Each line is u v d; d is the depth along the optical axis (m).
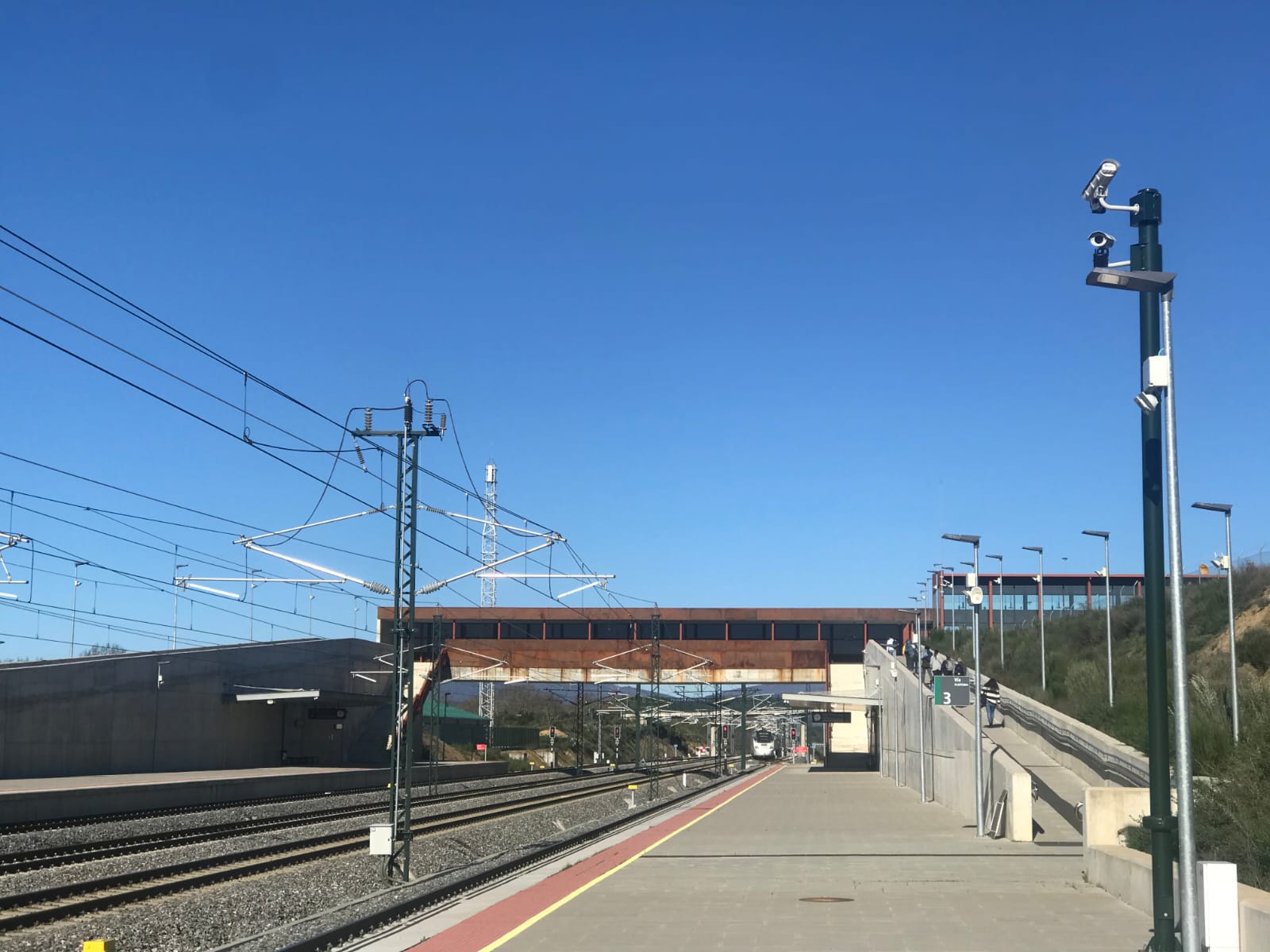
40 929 16.00
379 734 74.06
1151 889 14.04
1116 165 11.88
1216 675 36.41
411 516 25.11
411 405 25.44
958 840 25.05
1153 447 12.16
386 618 82.88
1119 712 33.88
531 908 15.53
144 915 17.31
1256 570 45.59
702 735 165.62
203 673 57.41
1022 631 69.12
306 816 35.81
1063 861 20.73
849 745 89.38
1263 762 15.66
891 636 84.44
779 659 81.62
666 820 31.78
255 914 18.09
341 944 14.42
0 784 41.03
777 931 13.41
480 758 88.06
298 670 65.88
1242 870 14.23
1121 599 87.75
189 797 40.28
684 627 84.44
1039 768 33.91
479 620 84.69
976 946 12.33
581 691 83.69
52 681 47.28
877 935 13.12
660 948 12.45
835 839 25.73
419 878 23.31
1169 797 11.77
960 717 35.38
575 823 38.53
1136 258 12.17
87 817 33.78
